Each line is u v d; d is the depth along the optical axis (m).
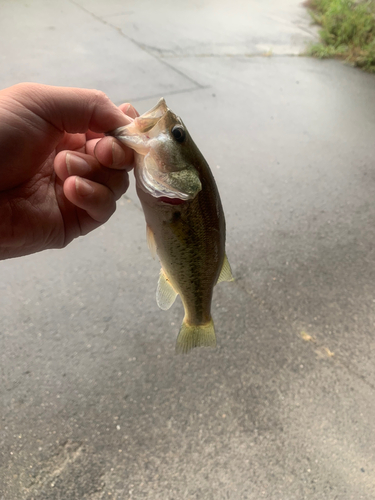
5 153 0.19
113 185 0.21
